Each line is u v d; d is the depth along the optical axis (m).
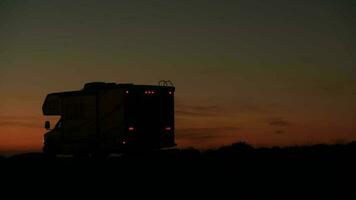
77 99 32.19
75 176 23.98
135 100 30.27
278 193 18.72
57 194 20.23
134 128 30.16
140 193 19.62
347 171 22.47
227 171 23.48
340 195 18.19
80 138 31.98
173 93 31.47
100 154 31.14
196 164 26.05
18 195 20.30
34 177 24.16
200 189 19.83
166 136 31.08
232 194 18.83
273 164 25.00
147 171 24.47
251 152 31.08
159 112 30.97
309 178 21.09
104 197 19.28
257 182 20.67
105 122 30.77
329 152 29.33
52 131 33.78
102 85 31.30
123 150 30.03
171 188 20.22
